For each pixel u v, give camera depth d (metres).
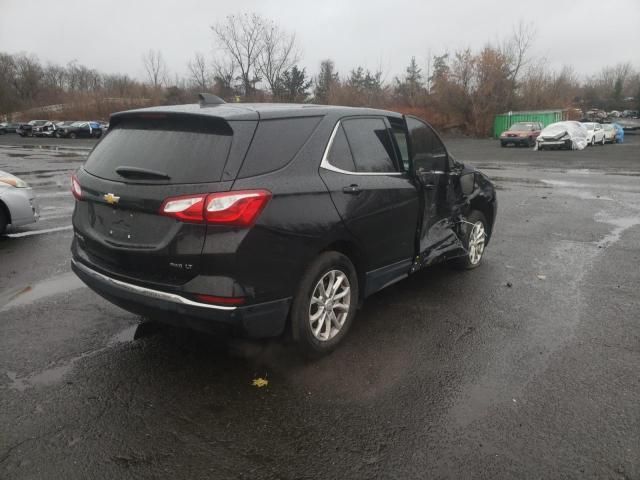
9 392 3.22
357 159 3.92
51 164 19.25
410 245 4.52
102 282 3.50
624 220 8.97
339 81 52.91
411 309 4.74
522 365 3.69
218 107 3.49
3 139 42.88
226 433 2.87
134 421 2.96
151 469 2.58
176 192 3.05
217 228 3.00
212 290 3.03
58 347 3.85
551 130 29.25
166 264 3.13
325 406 3.14
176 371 3.52
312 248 3.40
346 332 3.92
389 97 48.44
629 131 53.03
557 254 6.68
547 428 2.95
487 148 30.86
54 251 6.48
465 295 5.11
